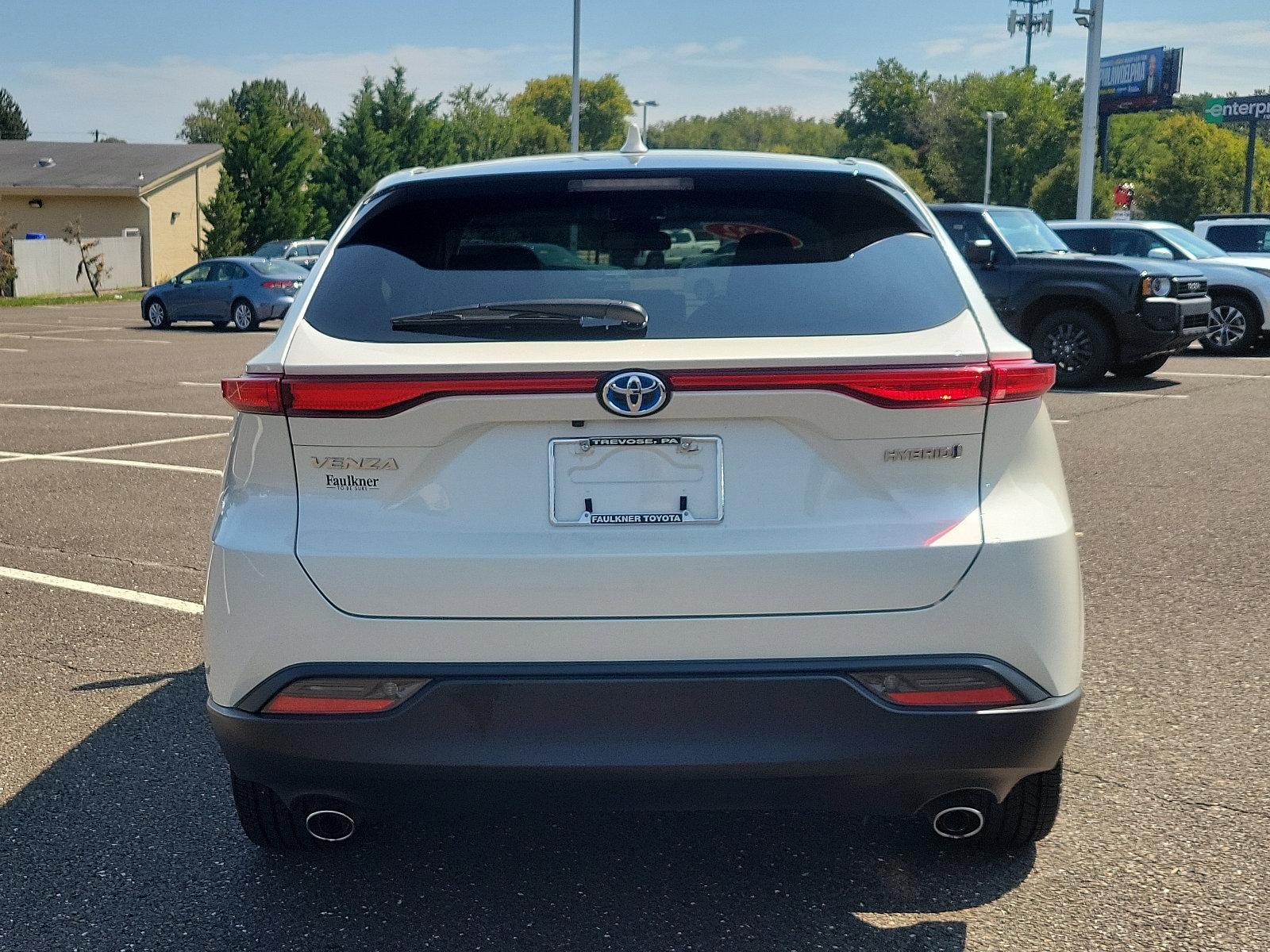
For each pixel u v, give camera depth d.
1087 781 3.69
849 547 2.57
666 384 2.54
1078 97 101.44
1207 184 84.94
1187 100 140.50
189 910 3.03
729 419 2.59
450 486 2.62
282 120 51.91
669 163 3.16
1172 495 7.76
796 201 3.05
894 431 2.60
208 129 118.50
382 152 55.06
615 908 3.01
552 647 2.58
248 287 25.42
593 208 3.04
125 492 8.17
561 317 2.68
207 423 11.50
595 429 2.59
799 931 2.89
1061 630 2.67
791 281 2.82
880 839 3.35
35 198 48.34
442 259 2.95
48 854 3.32
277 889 3.13
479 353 2.62
